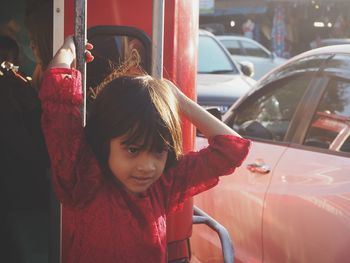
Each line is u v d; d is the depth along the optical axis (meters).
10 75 3.76
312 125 4.97
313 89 5.14
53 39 3.44
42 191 3.81
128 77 2.53
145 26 3.73
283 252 4.71
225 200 5.36
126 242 2.56
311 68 5.30
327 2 23.47
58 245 3.38
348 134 4.61
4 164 3.81
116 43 3.73
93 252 2.57
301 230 4.54
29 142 3.79
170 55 3.85
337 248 4.23
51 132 2.52
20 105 3.76
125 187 2.59
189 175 2.71
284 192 4.76
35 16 3.71
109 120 2.46
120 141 2.48
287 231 4.66
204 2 25.11
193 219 4.02
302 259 4.52
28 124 3.77
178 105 2.67
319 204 4.45
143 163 2.49
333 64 5.10
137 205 2.59
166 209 2.72
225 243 3.89
